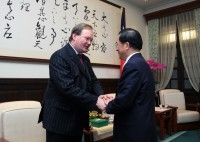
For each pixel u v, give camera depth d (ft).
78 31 4.58
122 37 4.54
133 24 15.52
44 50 9.48
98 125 7.97
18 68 8.62
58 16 10.14
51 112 4.39
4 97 8.08
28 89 8.89
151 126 4.30
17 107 5.81
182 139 10.89
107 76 12.98
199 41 13.75
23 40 8.71
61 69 4.32
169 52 15.24
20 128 5.61
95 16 12.15
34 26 9.12
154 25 16.16
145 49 16.38
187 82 14.82
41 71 9.45
